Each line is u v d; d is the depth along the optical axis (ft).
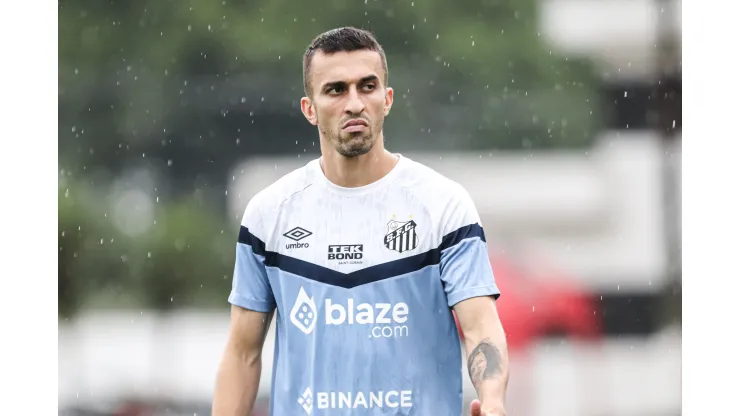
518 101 281.13
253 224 69.05
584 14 309.22
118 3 303.89
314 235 68.13
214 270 247.09
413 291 67.21
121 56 298.76
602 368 202.49
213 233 250.57
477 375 64.49
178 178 258.57
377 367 66.80
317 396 67.21
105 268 242.78
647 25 296.71
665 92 210.38
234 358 69.77
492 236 251.60
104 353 198.90
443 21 295.28
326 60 65.82
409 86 260.21
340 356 67.10
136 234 250.57
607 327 241.96
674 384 210.18
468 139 263.70
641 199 261.03
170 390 187.93
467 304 65.92
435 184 68.03
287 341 68.13
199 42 295.69
